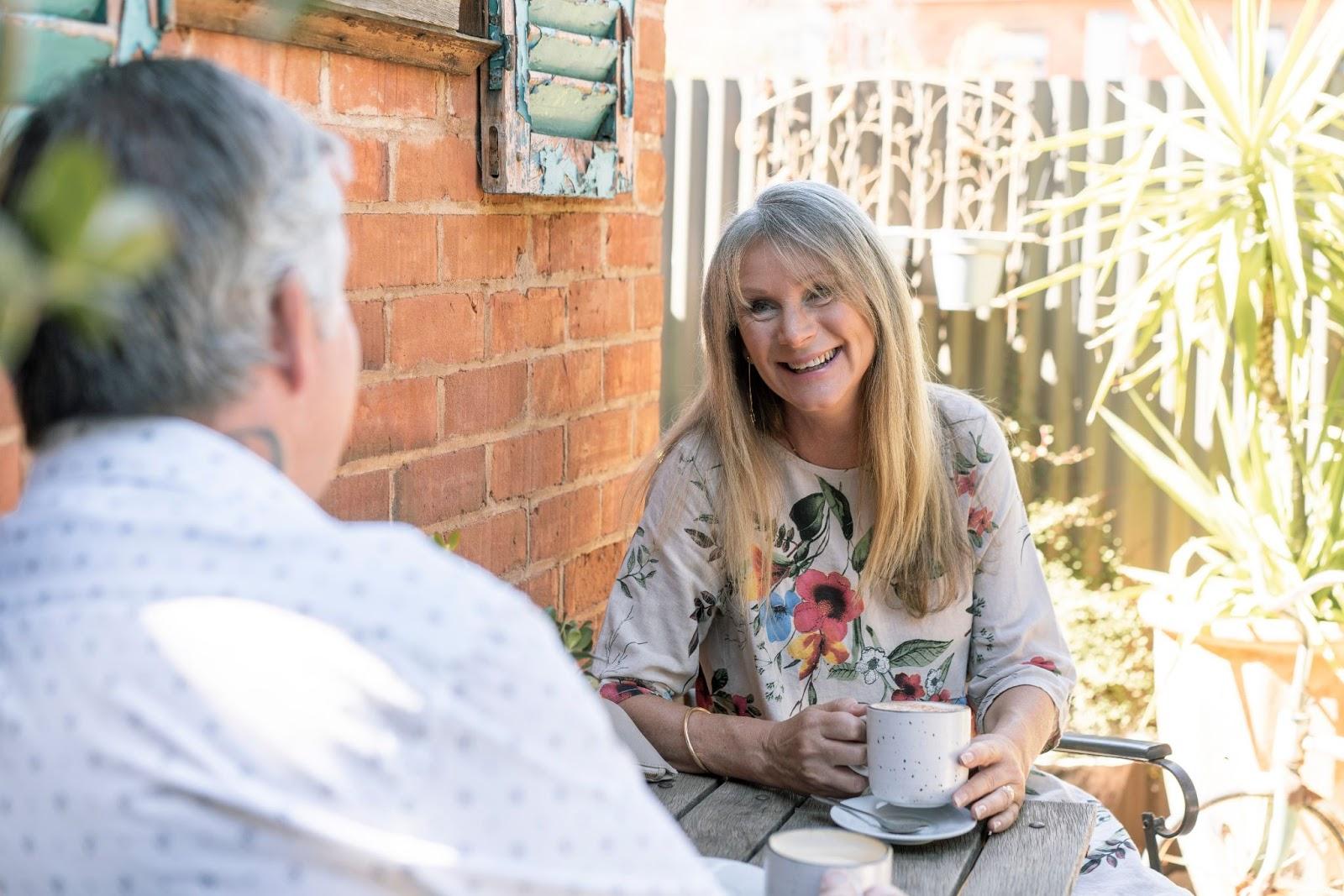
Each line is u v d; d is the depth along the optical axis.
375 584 0.75
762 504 2.00
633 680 1.97
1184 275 3.38
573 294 2.38
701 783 1.75
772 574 2.03
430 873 0.71
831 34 9.63
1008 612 2.03
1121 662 3.98
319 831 0.70
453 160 1.96
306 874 0.70
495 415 2.14
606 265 2.50
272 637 0.73
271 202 0.78
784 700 2.03
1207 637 3.14
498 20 1.98
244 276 0.77
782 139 4.55
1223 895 3.20
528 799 0.74
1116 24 9.51
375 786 0.71
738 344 2.01
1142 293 3.48
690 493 2.02
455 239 1.99
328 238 0.82
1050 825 1.56
